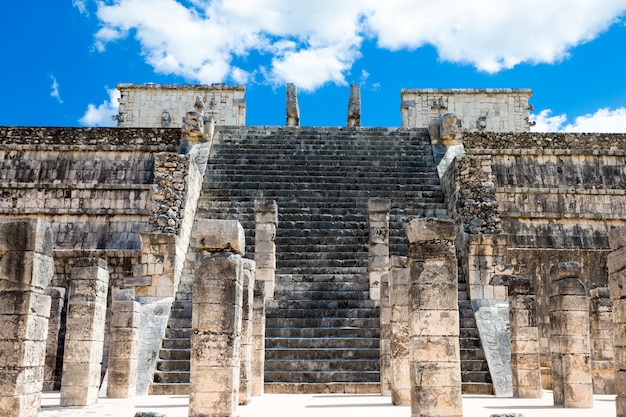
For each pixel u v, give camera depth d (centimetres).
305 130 2998
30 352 1065
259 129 2994
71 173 2719
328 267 2114
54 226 2494
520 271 2331
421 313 1091
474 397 1563
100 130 2816
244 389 1375
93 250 2312
